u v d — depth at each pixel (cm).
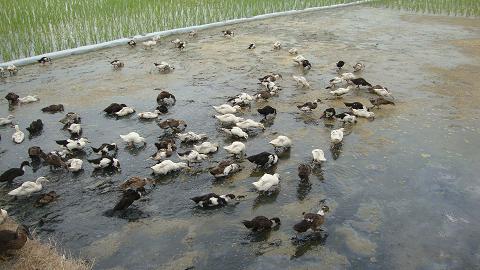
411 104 1931
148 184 1342
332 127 1727
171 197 1290
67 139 1638
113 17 3297
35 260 998
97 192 1320
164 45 2980
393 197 1276
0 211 1156
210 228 1155
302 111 1870
